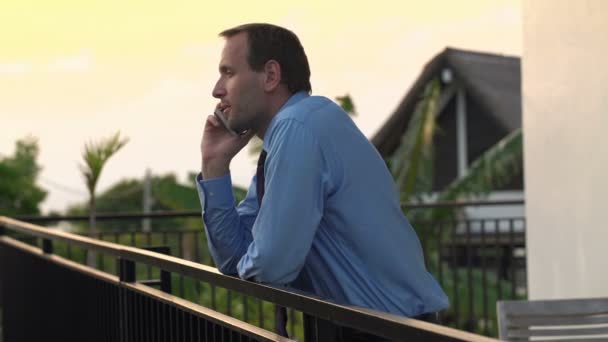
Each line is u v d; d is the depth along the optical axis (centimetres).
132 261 534
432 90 1981
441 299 378
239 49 391
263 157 387
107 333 612
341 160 361
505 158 2070
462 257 3034
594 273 675
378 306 369
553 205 727
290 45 393
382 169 372
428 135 1981
